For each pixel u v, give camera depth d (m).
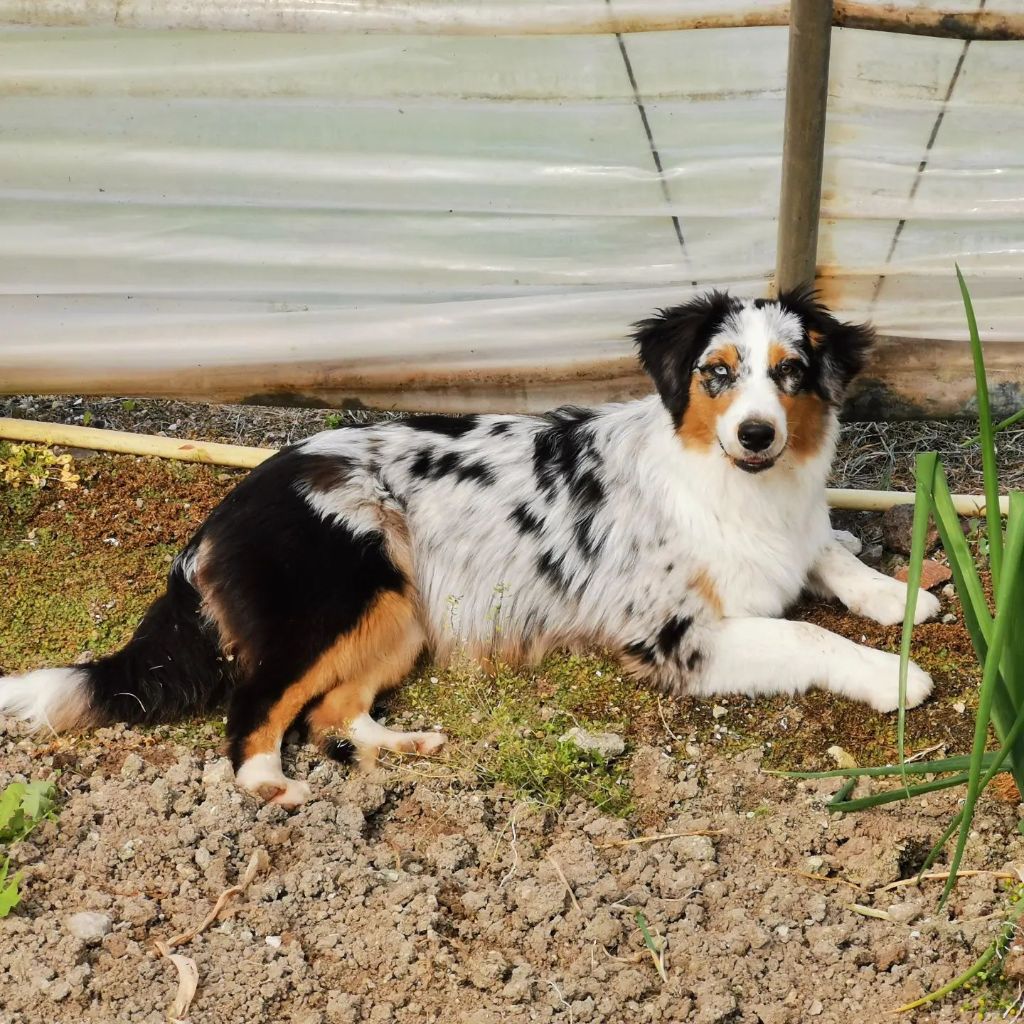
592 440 2.90
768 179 2.98
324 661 2.76
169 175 3.04
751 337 2.75
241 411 3.28
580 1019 2.45
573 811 2.68
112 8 2.90
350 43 2.92
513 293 3.11
